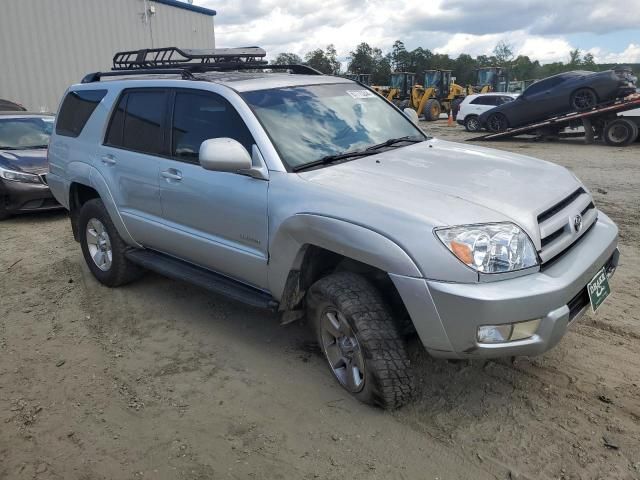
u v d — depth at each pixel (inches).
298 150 140.3
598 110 613.6
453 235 106.0
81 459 115.0
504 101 818.8
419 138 169.8
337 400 130.6
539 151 579.8
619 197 331.3
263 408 129.4
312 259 133.2
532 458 109.0
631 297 177.9
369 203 116.1
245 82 157.2
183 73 170.9
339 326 127.9
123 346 162.6
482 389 131.8
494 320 103.3
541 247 112.0
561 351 145.9
